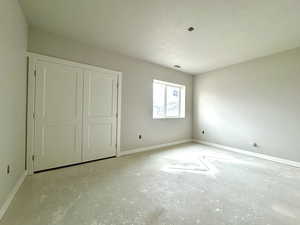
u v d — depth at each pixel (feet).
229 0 6.06
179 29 7.99
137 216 4.93
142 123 12.38
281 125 10.44
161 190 6.56
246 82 12.23
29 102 7.53
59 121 8.43
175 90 15.52
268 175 8.29
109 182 7.16
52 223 4.57
